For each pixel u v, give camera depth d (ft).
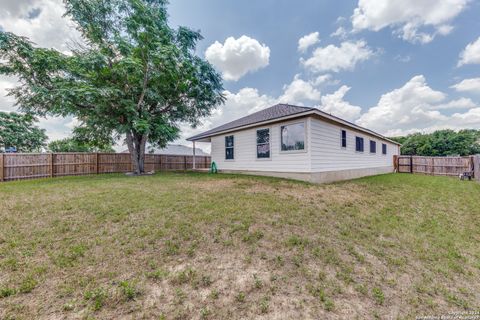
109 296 6.32
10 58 28.17
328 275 7.94
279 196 18.11
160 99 36.14
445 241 11.53
